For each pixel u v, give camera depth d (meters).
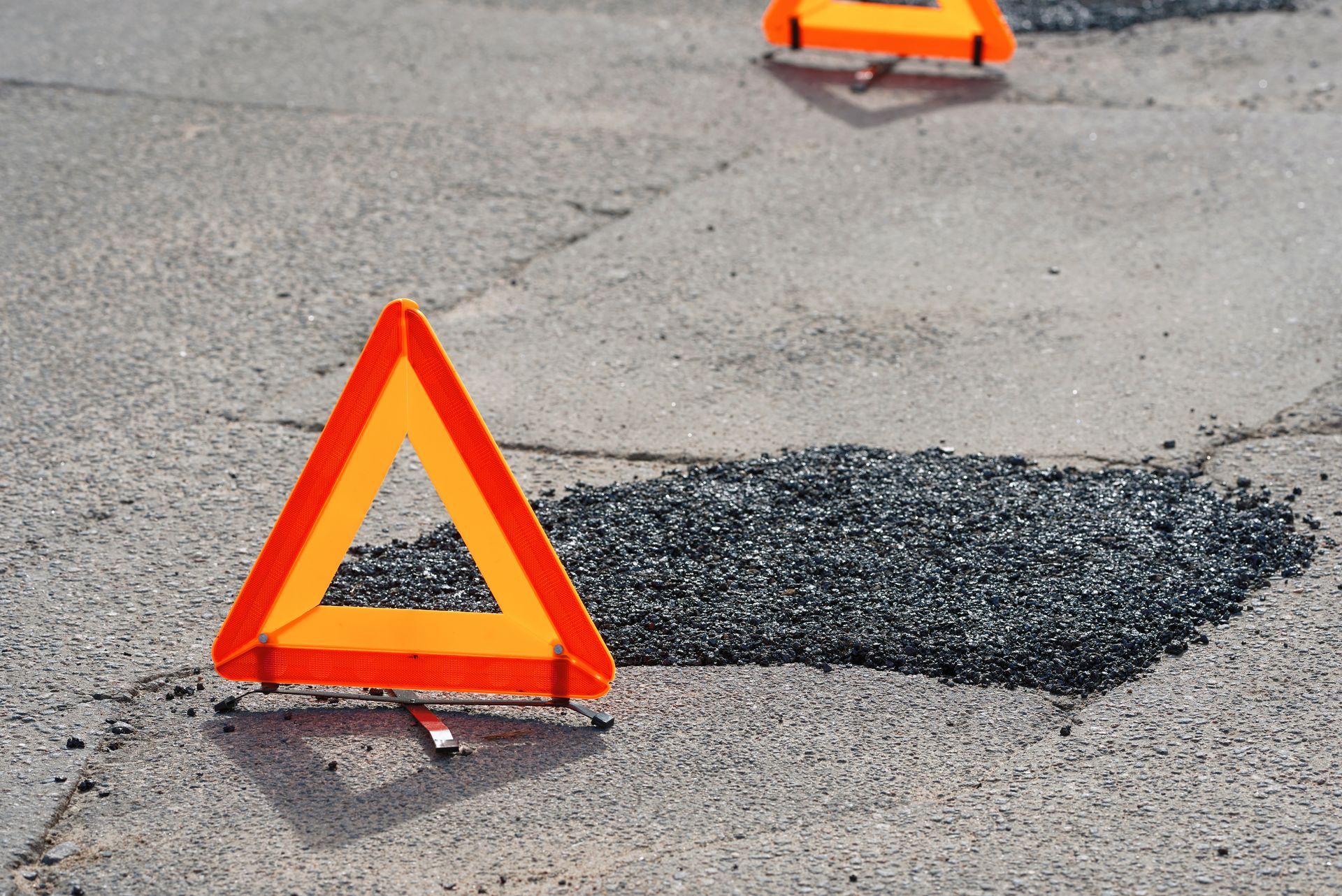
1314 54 9.54
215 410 5.69
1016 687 4.00
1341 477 5.05
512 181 7.90
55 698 3.98
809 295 6.64
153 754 3.77
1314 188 7.64
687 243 7.18
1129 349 6.09
